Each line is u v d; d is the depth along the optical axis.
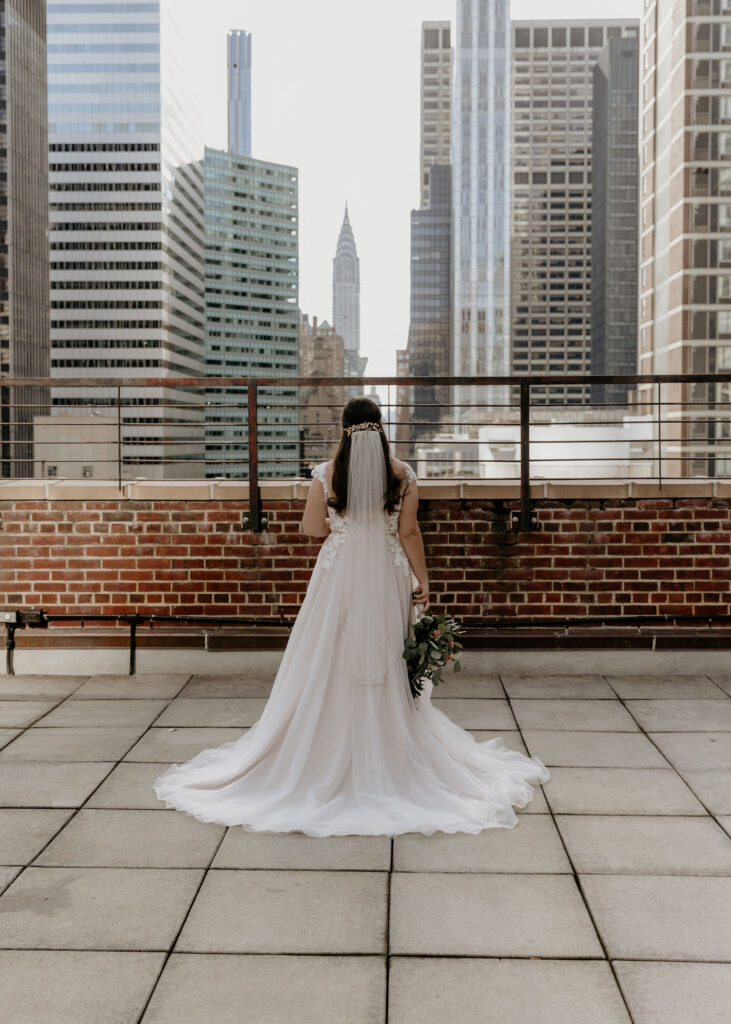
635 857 3.42
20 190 96.19
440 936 2.87
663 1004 2.52
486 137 196.38
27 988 2.60
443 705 5.37
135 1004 2.52
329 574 4.05
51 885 3.22
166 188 150.12
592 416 96.38
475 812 3.76
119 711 5.25
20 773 4.29
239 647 6.00
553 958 2.74
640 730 4.89
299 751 3.97
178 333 158.38
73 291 147.88
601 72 168.25
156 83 146.12
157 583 6.05
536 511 5.99
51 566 6.07
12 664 6.05
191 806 3.87
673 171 93.31
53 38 147.38
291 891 3.18
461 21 194.75
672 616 6.01
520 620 6.02
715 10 88.75
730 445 88.25
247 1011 2.49
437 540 6.00
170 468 143.12
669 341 94.75
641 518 6.00
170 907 3.06
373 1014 2.47
